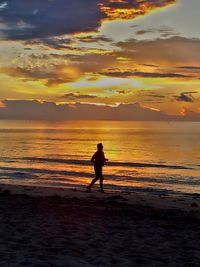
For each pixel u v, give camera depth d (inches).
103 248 270.4
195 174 1631.4
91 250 262.7
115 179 1374.3
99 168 709.9
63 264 221.0
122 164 2018.9
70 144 3986.2
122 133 7751.0
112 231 335.0
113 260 238.2
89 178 1358.3
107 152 3004.4
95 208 463.2
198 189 1171.9
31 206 460.1
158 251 271.1
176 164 2118.6
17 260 223.8
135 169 1793.8
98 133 7726.4
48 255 241.0
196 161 2327.8
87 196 622.5
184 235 332.2
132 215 429.1
